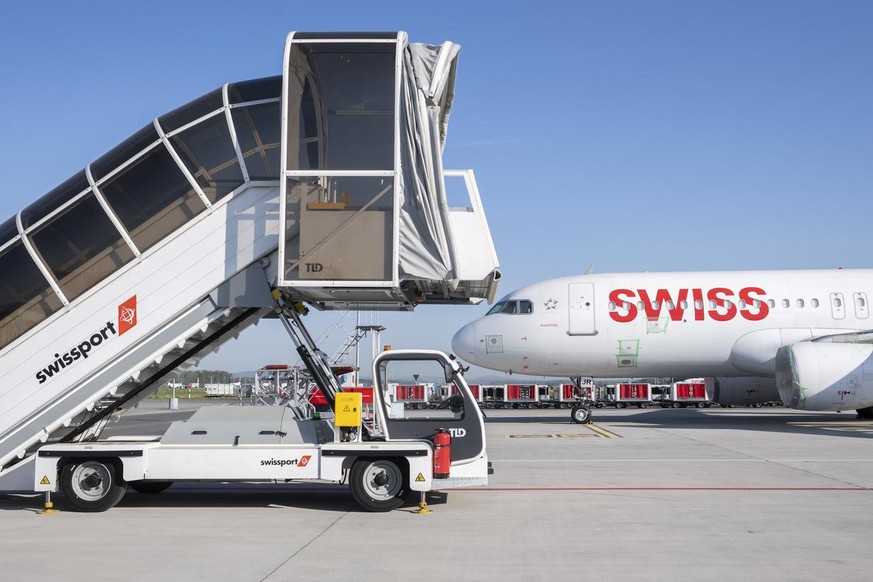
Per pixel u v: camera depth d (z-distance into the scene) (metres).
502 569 7.38
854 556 7.88
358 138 10.87
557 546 8.40
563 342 27.12
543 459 17.22
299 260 10.75
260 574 7.21
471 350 27.98
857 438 21.81
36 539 8.88
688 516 10.17
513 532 9.19
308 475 10.69
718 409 47.31
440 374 11.35
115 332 11.20
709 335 26.67
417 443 10.80
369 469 10.67
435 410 11.35
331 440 11.53
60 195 11.42
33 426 11.11
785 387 24.45
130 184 11.35
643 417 34.84
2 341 11.20
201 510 10.95
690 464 15.99
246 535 9.07
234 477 10.73
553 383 58.81
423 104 11.07
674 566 7.49
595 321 26.95
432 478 10.73
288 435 11.02
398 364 11.49
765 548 8.26
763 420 31.38
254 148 11.38
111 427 29.61
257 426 11.09
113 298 11.24
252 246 11.25
